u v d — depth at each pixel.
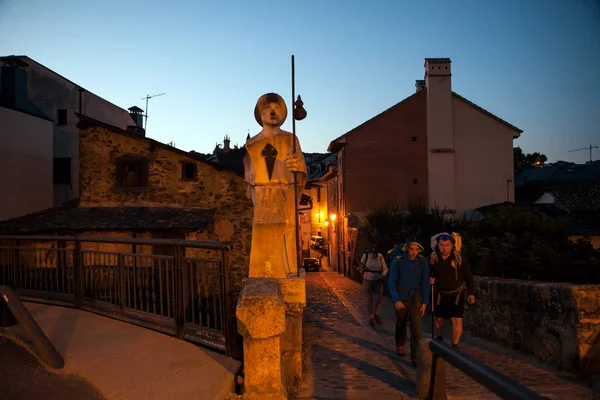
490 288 6.96
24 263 6.89
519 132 26.42
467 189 26.23
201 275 4.84
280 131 4.89
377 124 26.64
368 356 6.45
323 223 43.00
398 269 6.10
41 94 25.75
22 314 4.15
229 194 16.84
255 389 3.67
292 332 4.85
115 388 3.64
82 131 17.22
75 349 4.54
